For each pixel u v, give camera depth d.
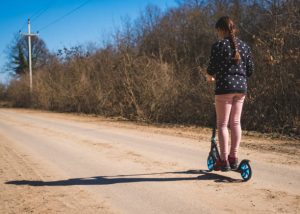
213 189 5.69
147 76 18.03
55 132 13.32
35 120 19.16
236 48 5.70
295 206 4.91
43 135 12.54
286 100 12.47
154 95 17.06
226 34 5.82
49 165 7.74
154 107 17.09
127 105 19.36
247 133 11.98
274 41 13.03
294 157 7.98
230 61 5.73
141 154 8.60
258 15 18.14
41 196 5.65
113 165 7.52
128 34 23.22
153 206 5.07
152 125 15.39
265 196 5.32
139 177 6.54
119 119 18.94
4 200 5.49
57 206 5.20
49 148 9.84
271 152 8.57
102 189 5.91
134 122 17.06
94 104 24.19
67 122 17.55
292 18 13.87
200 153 8.60
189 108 15.79
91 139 11.27
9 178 6.73
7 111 30.48
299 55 12.41
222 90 5.78
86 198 5.50
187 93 16.06
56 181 6.47
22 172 7.16
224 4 22.73
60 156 8.68
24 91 41.47
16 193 5.82
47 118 20.56
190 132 12.55
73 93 27.03
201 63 18.69
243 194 5.42
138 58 19.72
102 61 24.67
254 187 5.74
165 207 5.01
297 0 14.33
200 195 5.43
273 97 12.78
